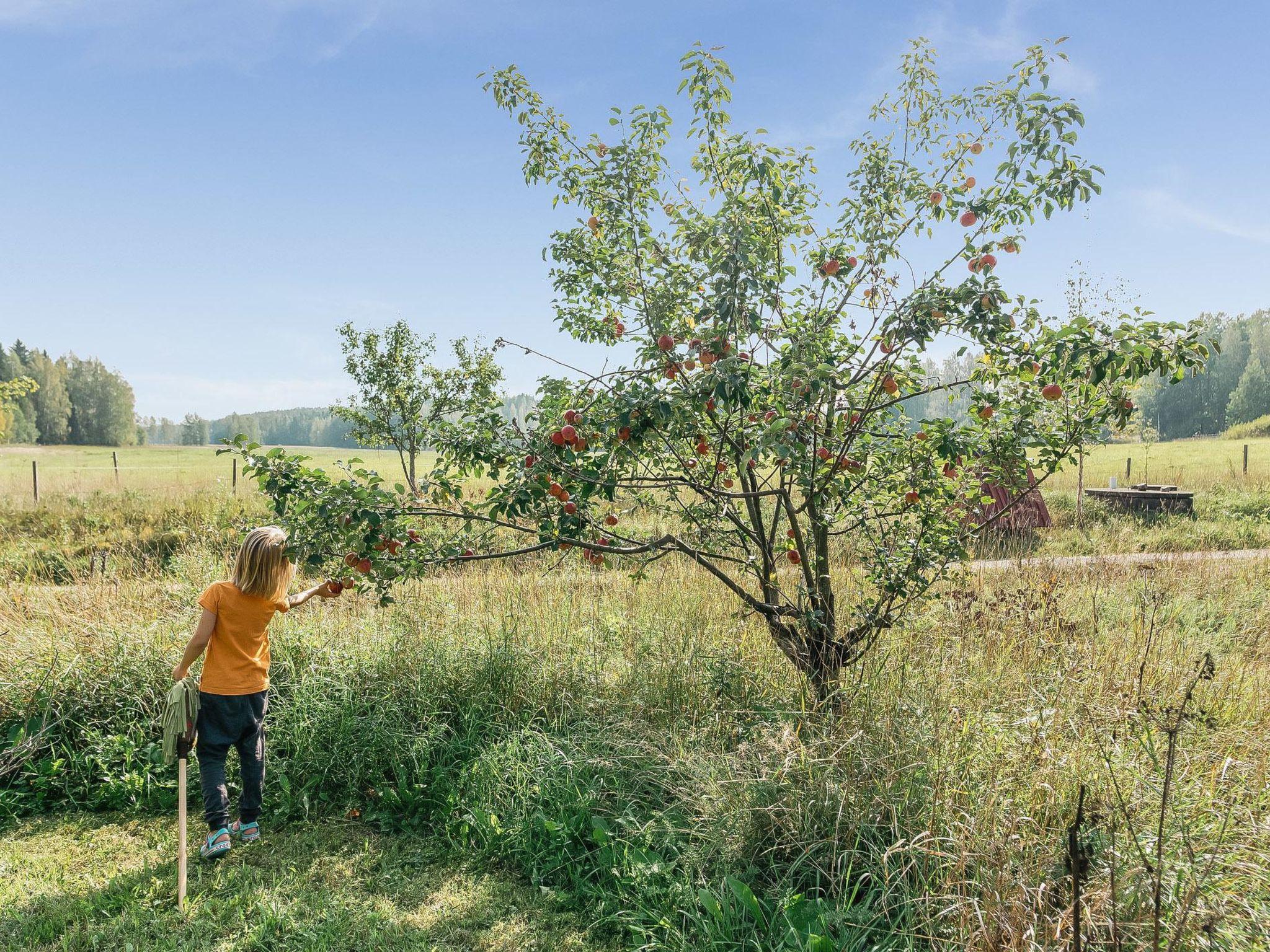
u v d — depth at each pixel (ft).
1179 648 16.35
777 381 10.48
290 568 11.91
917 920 8.20
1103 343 9.74
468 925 9.68
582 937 9.41
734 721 13.50
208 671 11.38
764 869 9.75
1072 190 10.89
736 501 14.19
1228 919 7.48
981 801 9.30
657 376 11.83
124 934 9.41
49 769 13.24
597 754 12.76
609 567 18.10
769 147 11.23
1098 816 8.18
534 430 11.96
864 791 9.84
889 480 13.21
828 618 12.53
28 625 16.52
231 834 11.80
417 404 39.70
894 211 12.12
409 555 11.62
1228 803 9.66
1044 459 11.98
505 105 12.69
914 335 10.77
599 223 12.73
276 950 9.12
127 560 24.54
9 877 10.81
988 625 15.97
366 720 14.12
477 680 15.28
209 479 60.64
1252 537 39.70
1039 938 7.48
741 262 10.42
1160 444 136.26
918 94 12.97
